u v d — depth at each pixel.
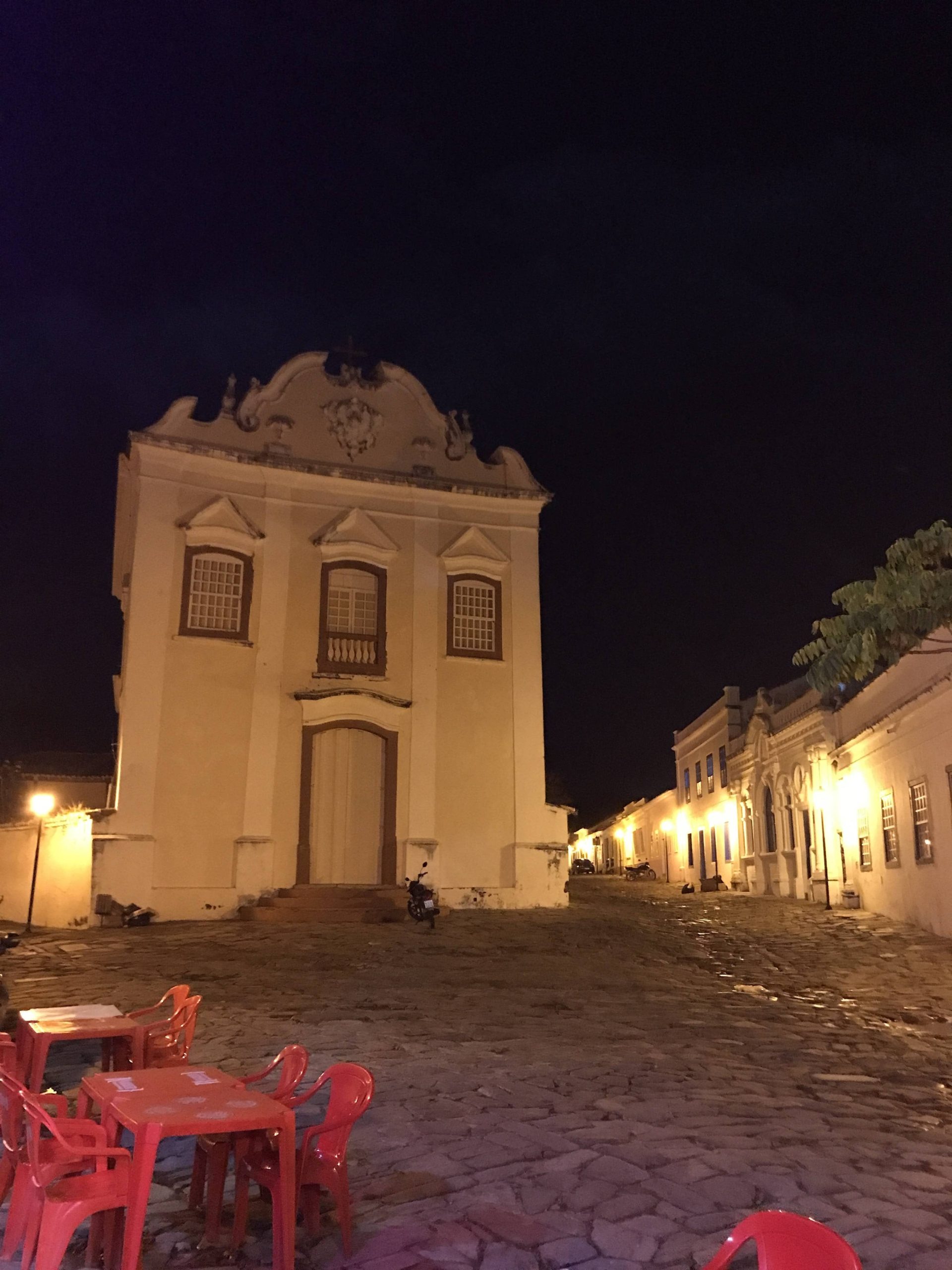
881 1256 4.49
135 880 19.41
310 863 20.95
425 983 12.85
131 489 23.62
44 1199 4.19
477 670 23.05
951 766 16.50
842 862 23.12
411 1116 6.73
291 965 14.24
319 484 22.69
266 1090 7.51
